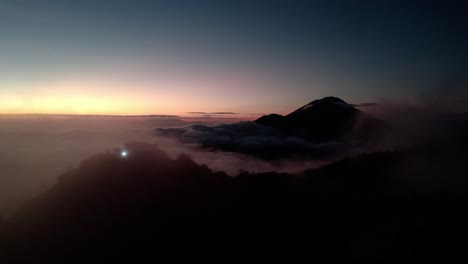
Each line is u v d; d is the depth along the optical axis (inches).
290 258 943.7
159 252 975.0
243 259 942.4
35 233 1083.3
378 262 900.6
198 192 1427.2
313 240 1047.0
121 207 1227.2
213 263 925.2
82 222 1131.3
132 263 930.1
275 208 1332.4
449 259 888.3
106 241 1030.4
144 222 1136.2
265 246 1012.5
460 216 1149.1
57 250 992.9
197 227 1120.2
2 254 976.3
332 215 1259.2
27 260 948.6
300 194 1547.7
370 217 1224.8
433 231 1047.6
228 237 1066.1
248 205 1349.7
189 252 979.3
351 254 951.6
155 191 1363.2
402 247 965.2
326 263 914.1
